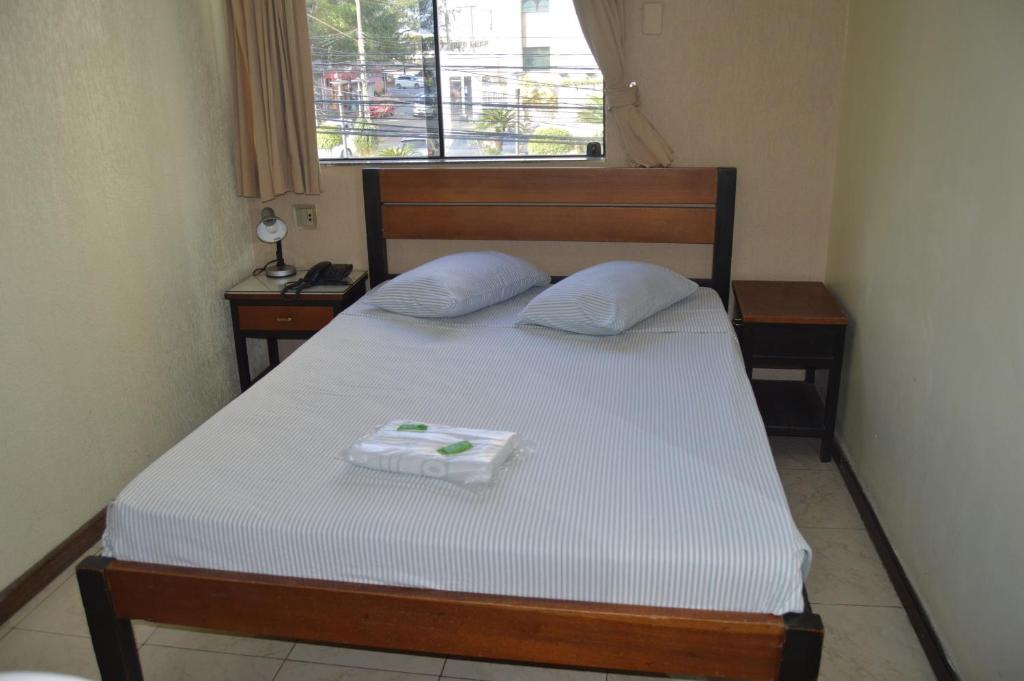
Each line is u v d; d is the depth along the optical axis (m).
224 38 3.33
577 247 3.47
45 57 2.34
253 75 3.21
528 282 3.19
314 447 1.96
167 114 2.94
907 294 2.30
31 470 2.34
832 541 2.56
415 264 3.60
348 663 2.10
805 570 1.58
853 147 2.93
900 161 2.40
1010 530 1.61
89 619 1.78
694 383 2.31
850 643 2.09
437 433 1.91
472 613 1.60
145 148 2.81
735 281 3.37
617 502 1.68
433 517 1.65
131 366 2.77
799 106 3.17
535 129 3.43
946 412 1.98
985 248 1.77
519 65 3.36
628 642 1.57
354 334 2.79
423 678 2.04
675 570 1.53
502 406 2.18
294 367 2.48
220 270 3.35
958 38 1.96
